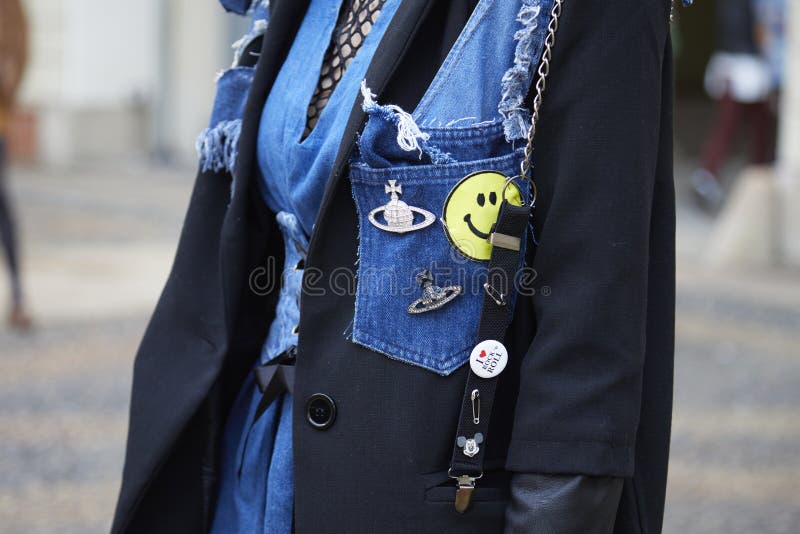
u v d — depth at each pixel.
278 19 5.51
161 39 44.97
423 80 4.82
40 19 43.09
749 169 28.58
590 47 4.53
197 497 5.79
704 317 22.17
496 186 4.70
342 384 4.79
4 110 20.34
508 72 4.64
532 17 4.60
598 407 4.40
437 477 4.70
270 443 5.33
